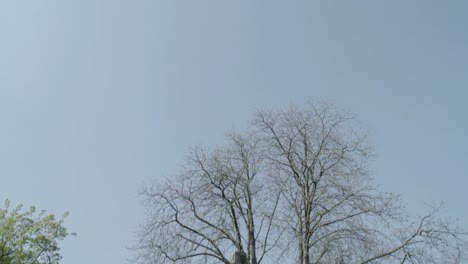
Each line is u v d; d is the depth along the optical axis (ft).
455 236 70.13
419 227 71.10
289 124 84.33
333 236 71.92
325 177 77.41
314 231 73.77
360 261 70.95
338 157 79.05
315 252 73.00
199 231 80.38
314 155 80.53
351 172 76.69
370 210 72.79
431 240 69.77
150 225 79.92
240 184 84.17
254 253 79.41
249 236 81.15
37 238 94.89
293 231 74.74
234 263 68.59
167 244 77.46
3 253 91.61
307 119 84.12
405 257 69.82
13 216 96.22
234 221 82.38
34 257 94.32
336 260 70.74
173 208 80.79
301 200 77.97
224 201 82.74
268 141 84.17
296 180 80.12
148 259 77.41
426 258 69.10
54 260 96.48
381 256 70.64
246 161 87.04
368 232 71.61
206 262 77.20
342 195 75.31
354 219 73.15
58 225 99.55
